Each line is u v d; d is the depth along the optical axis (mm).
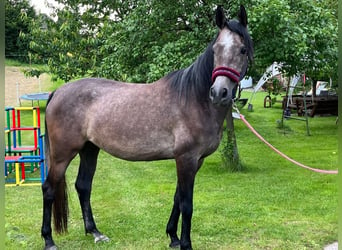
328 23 5656
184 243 3105
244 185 5352
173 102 3029
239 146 8414
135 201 4723
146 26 5773
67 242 3535
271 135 9727
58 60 11844
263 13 4863
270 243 3410
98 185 5504
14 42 22938
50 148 3408
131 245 3445
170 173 6195
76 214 4344
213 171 6211
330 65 5980
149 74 5262
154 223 3971
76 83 3439
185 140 2955
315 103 12172
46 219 3344
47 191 3357
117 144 3184
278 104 16109
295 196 4812
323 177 5746
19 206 4605
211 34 5273
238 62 2734
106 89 3338
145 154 3156
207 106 2930
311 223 3875
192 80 2967
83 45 11352
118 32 6395
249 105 14148
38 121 5812
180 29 6039
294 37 5098
